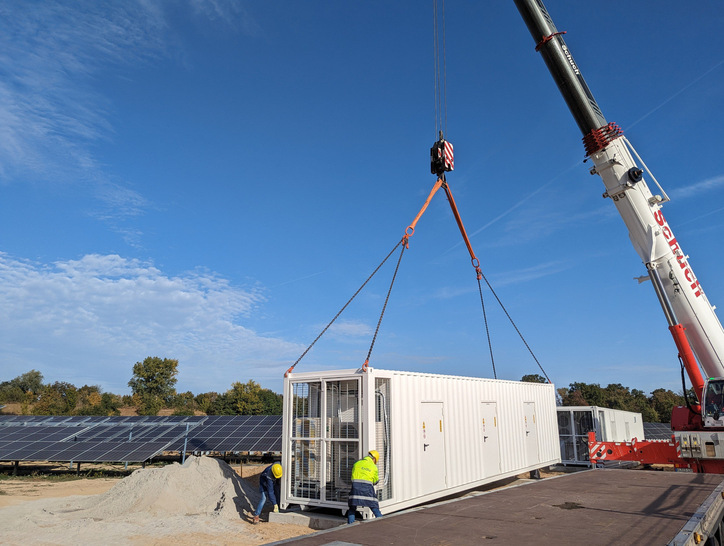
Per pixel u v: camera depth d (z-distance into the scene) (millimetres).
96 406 57406
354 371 12336
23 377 78750
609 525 8242
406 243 13758
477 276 18156
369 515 11398
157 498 14359
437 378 14625
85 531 11898
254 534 11688
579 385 65938
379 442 12195
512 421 18531
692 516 8328
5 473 24719
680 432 15539
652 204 15648
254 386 59781
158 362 72688
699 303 15352
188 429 26422
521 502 10508
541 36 15438
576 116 15844
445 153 14703
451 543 7219
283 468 13266
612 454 18562
